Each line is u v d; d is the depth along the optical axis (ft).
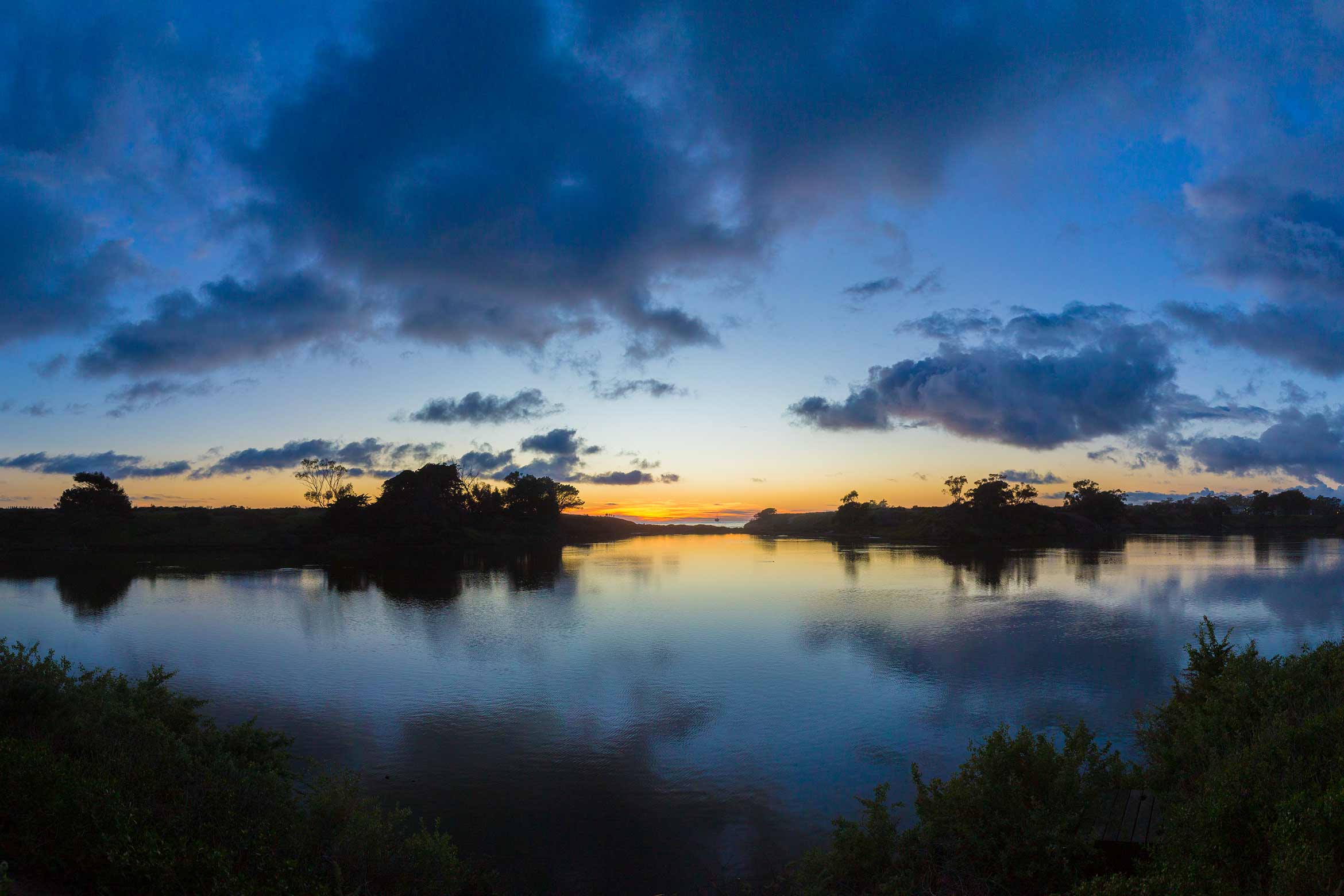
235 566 335.67
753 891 48.78
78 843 26.25
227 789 35.42
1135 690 101.55
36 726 38.01
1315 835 24.56
